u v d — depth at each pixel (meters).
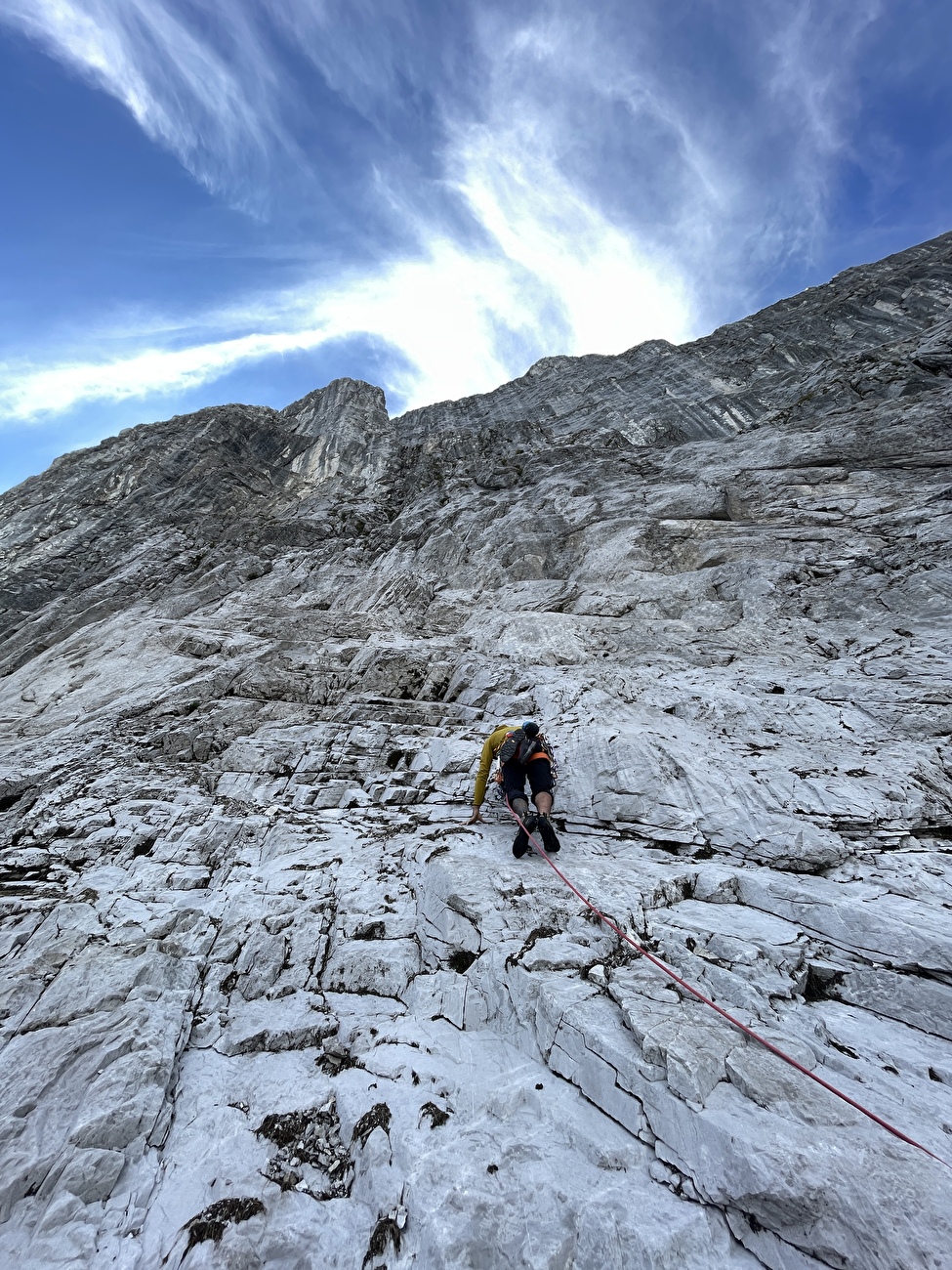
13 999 4.14
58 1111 3.31
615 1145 2.87
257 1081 3.56
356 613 17.17
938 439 17.11
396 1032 3.83
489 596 16.88
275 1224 2.71
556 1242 2.48
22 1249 2.69
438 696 10.93
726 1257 2.42
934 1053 3.32
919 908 4.33
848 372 25.33
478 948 4.27
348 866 5.75
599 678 9.39
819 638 10.69
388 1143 3.01
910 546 12.36
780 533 14.88
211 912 5.24
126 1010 3.96
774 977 3.83
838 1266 2.27
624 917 4.37
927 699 7.68
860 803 5.85
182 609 20.38
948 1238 2.23
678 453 22.62
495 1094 3.22
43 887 5.86
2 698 16.11
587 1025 3.38
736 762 6.62
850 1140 2.66
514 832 6.00
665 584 14.01
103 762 9.03
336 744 8.71
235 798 7.76
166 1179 3.00
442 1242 2.46
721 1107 2.85
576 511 19.59
